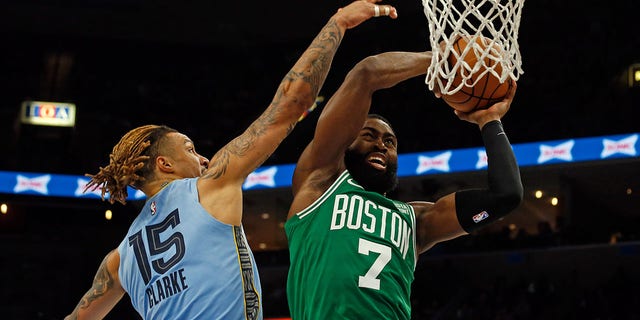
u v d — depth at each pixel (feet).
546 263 48.93
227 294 7.62
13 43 59.62
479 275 50.44
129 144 8.45
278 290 52.01
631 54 51.06
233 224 7.84
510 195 9.02
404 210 9.47
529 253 49.29
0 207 51.11
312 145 9.56
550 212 55.57
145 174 8.43
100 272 8.80
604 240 49.73
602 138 44.80
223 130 57.52
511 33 9.25
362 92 9.30
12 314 52.34
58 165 52.26
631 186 51.16
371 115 10.02
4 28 57.21
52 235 54.60
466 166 46.55
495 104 9.47
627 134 44.29
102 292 8.79
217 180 7.89
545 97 51.85
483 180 48.34
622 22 53.98
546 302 46.11
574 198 51.31
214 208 7.82
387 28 56.08
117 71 61.93
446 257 51.39
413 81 55.52
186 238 7.78
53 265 54.60
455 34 9.17
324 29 8.61
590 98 50.55
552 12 56.18
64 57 59.41
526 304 45.98
